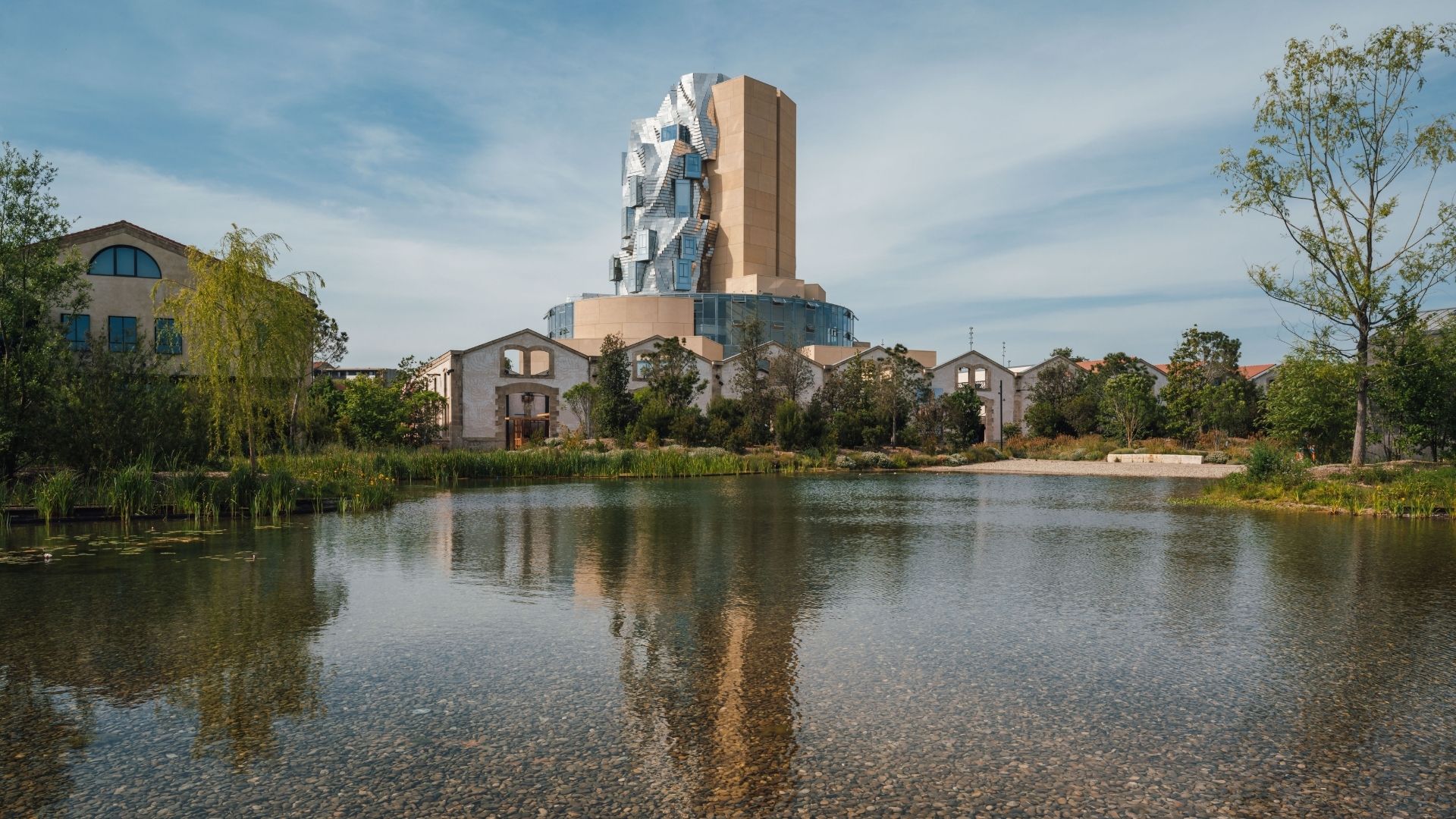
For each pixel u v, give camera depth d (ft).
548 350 166.71
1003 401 206.08
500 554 38.60
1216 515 57.62
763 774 14.10
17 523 49.96
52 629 24.13
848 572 33.88
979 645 22.41
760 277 255.29
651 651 21.70
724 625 24.62
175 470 61.77
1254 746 15.34
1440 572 33.99
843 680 19.25
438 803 13.03
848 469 122.01
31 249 61.52
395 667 20.31
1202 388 156.56
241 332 61.41
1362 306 75.41
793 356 156.04
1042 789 13.53
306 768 14.40
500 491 79.41
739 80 268.82
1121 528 49.65
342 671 19.94
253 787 13.65
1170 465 129.08
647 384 168.66
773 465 119.85
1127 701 17.83
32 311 60.54
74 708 17.47
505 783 13.76
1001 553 39.27
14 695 18.38
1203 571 34.17
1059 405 186.60
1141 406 157.58
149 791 13.55
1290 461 76.13
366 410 113.19
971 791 13.44
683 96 275.39
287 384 67.21
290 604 27.45
